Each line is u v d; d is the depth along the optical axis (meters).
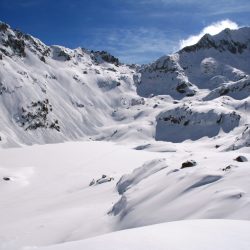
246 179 28.14
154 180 40.31
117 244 11.95
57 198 60.91
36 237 35.75
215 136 198.50
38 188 81.31
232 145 120.12
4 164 114.31
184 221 16.14
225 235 12.55
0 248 33.81
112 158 125.38
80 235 33.59
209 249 10.89
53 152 141.38
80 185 77.88
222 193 26.84
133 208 33.62
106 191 55.50
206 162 40.38
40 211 51.91
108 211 38.94
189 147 157.12
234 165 33.19
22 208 56.19
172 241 11.89
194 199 28.50
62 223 38.75
